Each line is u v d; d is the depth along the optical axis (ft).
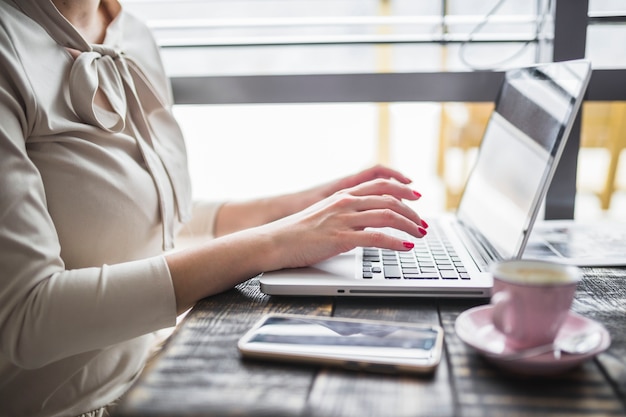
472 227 2.99
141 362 2.87
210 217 3.48
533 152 2.46
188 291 2.07
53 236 2.15
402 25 4.02
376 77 3.82
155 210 2.75
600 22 3.64
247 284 2.29
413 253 2.54
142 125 2.91
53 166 2.39
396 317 1.92
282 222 2.34
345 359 1.53
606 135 6.93
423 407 1.34
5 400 2.51
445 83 3.79
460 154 7.39
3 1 2.43
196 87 3.95
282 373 1.52
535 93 2.72
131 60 3.01
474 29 3.93
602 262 2.55
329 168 6.99
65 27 2.60
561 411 1.31
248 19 4.18
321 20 4.11
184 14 4.21
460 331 1.60
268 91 3.91
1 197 2.00
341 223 2.24
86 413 2.56
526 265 1.60
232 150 6.49
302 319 1.81
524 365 1.43
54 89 2.47
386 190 2.53
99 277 2.04
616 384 1.43
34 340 1.96
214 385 1.46
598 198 7.17
